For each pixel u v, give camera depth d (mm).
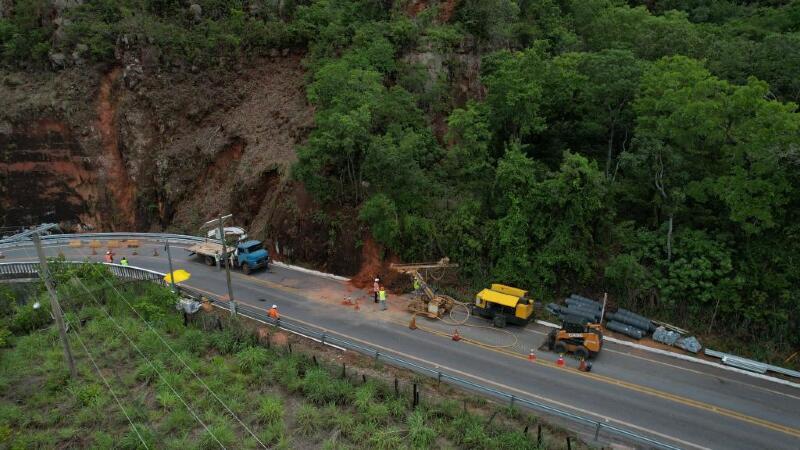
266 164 47625
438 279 37000
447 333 32188
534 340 31219
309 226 42156
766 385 26984
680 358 29375
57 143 54812
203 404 25828
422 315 34375
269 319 33375
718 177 31594
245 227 48000
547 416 24297
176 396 26328
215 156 51938
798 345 29078
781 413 24781
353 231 40219
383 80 45406
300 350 30250
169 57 55438
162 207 53250
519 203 35094
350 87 41312
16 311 37156
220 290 38781
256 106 53375
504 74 38125
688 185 32094
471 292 36125
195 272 42375
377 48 45562
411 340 31375
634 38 43469
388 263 38844
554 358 29312
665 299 31781
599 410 24844
